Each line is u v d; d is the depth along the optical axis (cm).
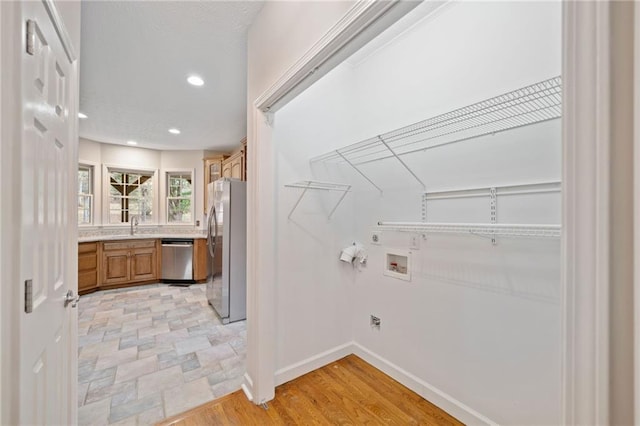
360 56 224
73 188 133
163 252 485
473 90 155
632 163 41
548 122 130
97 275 432
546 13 128
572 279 45
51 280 101
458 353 166
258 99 172
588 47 44
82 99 298
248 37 191
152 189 529
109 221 486
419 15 178
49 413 100
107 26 184
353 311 244
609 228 42
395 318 206
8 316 67
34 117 81
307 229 216
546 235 121
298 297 211
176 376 210
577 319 45
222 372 216
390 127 205
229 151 545
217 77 253
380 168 218
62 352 118
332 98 229
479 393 155
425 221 186
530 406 136
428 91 179
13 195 69
